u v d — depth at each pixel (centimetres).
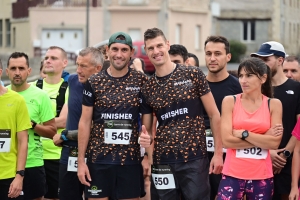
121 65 671
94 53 740
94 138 682
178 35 4572
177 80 655
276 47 723
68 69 3772
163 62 651
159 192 661
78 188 746
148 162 729
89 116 684
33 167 776
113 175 678
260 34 5575
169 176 654
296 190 648
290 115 715
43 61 944
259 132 632
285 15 5719
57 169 862
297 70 894
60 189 755
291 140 705
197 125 657
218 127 668
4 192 707
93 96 681
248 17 5559
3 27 4884
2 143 699
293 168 652
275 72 723
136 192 684
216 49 722
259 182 630
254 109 637
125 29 4456
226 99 646
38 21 4531
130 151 677
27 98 782
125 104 675
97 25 4475
